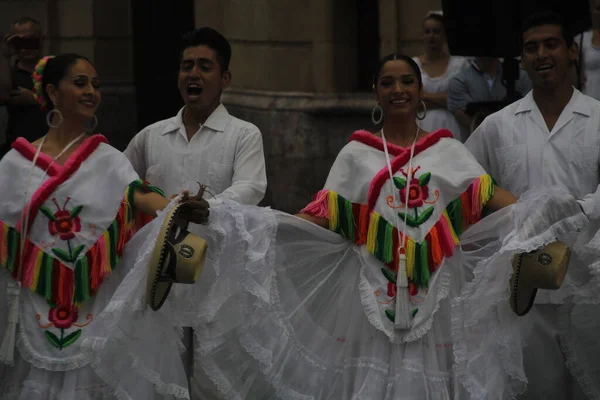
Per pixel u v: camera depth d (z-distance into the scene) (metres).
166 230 10.54
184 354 12.10
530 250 10.65
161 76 29.12
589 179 11.82
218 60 12.23
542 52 11.74
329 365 11.53
